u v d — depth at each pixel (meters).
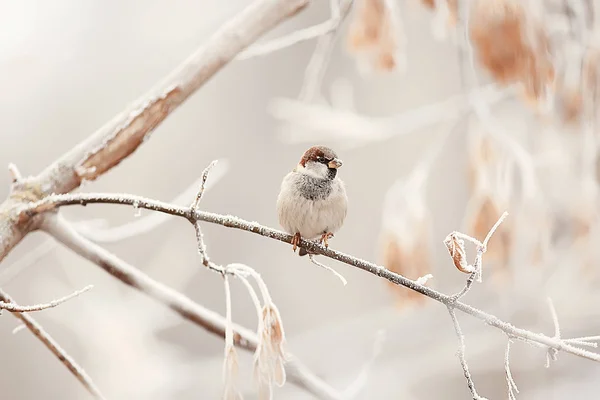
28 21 8.41
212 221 7.71
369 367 7.92
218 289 11.09
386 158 11.11
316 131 8.30
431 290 7.70
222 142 11.99
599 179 8.12
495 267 8.07
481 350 8.50
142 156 11.53
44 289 8.75
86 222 7.88
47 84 9.57
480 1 7.95
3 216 7.77
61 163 7.80
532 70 7.95
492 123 8.07
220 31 7.86
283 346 7.70
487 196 8.06
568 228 8.26
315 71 7.96
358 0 8.05
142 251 9.80
